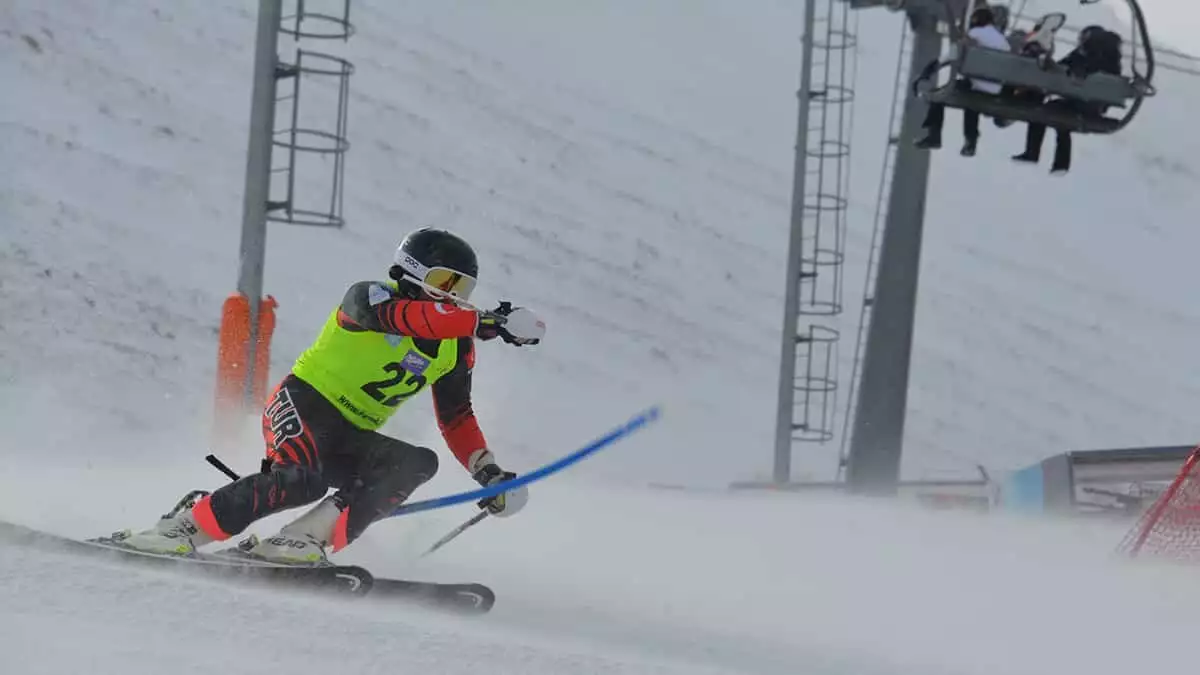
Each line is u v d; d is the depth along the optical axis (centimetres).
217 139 12006
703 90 15800
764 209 14350
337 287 10969
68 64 12031
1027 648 1936
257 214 3928
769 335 12681
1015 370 13362
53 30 12250
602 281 12494
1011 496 4838
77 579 1475
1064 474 4606
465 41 14862
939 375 12912
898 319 6106
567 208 13212
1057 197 16538
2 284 9638
